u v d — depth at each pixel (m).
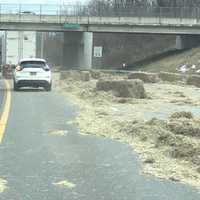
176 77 51.38
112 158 10.89
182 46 99.06
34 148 11.96
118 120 16.69
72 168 9.93
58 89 35.59
